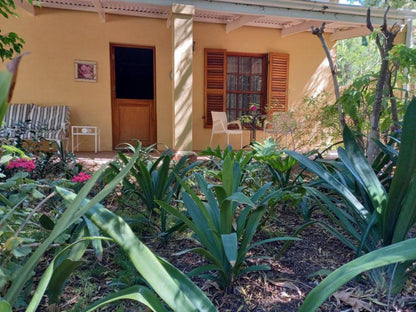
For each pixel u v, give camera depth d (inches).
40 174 100.4
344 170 67.7
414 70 103.4
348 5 179.3
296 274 49.4
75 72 203.5
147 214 74.5
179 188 74.7
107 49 206.1
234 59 229.9
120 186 91.5
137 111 222.1
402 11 186.4
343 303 41.6
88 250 50.6
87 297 42.4
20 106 193.0
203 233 44.6
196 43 219.0
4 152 71.1
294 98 237.6
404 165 42.2
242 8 169.9
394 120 97.7
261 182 93.7
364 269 25.7
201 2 164.4
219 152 95.2
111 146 214.7
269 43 231.1
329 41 240.2
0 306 18.8
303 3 172.7
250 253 56.7
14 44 105.2
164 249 58.0
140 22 207.8
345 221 52.2
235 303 41.8
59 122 194.1
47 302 41.0
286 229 68.5
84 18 200.5
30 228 55.4
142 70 263.9
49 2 191.2
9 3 102.9
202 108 226.2
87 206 22.6
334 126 132.3
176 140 163.0
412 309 40.3
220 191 42.8
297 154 60.5
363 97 107.3
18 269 30.8
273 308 40.8
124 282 44.6
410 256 25.8
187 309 25.2
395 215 46.1
